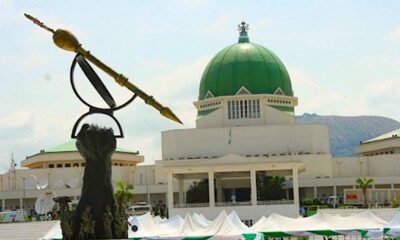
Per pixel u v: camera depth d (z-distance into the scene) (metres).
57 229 71.00
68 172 170.88
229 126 156.88
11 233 111.56
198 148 155.88
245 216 123.88
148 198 164.38
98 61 39.47
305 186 155.50
